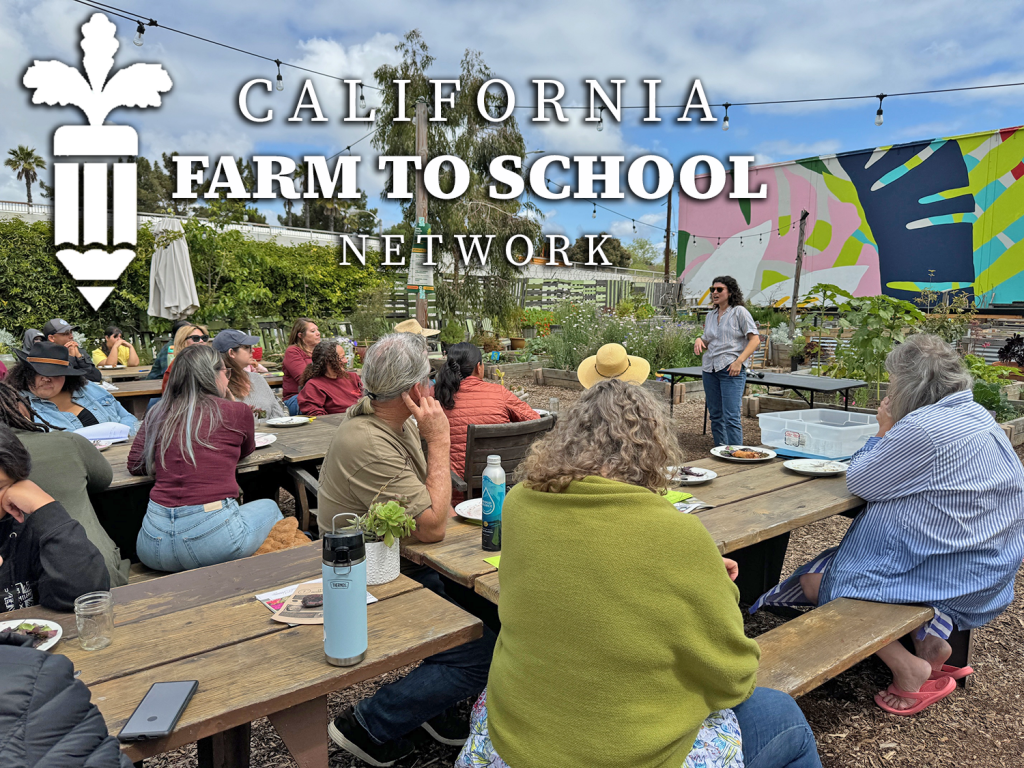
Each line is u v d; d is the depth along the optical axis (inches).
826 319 499.2
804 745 60.3
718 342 228.7
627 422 55.2
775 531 94.3
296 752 57.7
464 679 82.6
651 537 48.8
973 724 95.9
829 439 137.5
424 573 99.8
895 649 98.0
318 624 64.9
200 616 66.9
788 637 85.7
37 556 76.5
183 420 108.8
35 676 33.9
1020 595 138.2
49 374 135.7
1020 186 430.3
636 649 47.1
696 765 52.6
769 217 561.3
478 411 138.3
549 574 49.9
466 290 607.5
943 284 471.8
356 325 636.7
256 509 117.6
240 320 543.5
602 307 584.7
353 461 83.4
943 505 93.4
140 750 47.3
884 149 488.7
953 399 96.4
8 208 658.2
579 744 47.2
